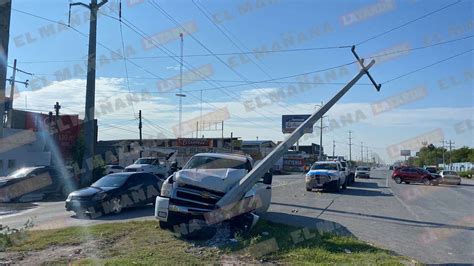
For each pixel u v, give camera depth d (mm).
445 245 10789
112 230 10648
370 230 12664
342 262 7914
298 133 12633
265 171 11133
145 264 7309
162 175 36719
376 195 26641
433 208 19875
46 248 8578
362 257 8383
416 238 11672
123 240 9484
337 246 9414
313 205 19172
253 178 10797
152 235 10055
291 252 8617
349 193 27812
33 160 37312
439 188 38219
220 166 12180
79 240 9336
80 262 7316
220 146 63562
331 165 30141
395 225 13945
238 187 10531
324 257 8281
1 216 15453
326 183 27531
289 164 81375
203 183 10516
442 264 8711
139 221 12398
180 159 57281
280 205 18766
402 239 11438
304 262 7867
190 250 8617
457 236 12188
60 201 21875
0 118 7348
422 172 44750
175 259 7809
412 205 21016
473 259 9219
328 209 17672
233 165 12297
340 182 28828
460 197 27766
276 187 31844
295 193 26516
